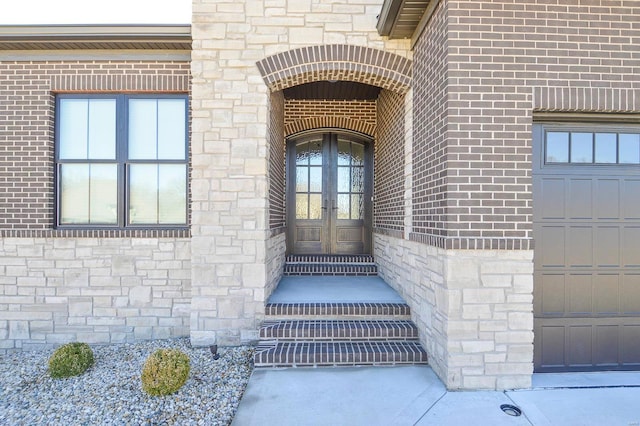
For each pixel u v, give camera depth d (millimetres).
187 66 5078
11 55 5023
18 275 4980
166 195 5250
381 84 4926
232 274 4574
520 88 3529
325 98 7035
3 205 5016
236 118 4598
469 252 3445
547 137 3803
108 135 5223
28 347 4973
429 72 4020
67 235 4988
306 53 4598
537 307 3781
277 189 5926
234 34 4594
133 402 3279
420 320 4219
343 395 3355
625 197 3842
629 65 3617
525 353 3465
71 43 4840
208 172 4578
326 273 6750
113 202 5234
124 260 5016
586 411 3100
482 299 3447
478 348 3449
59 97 5199
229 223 4586
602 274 3816
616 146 3846
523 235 3477
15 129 5043
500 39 3529
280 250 6234
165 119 5227
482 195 3471
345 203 7445
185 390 3467
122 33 4711
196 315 4559
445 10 3568
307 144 7402
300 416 3025
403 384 3553
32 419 3057
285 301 4789
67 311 4992
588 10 3600
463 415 3037
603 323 3809
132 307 5012
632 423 2934
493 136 3494
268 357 3896
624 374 3750
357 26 4629
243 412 3082
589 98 3566
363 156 7445
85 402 3311
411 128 4719
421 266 4211
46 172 5047
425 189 4129
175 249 5027
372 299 4914
